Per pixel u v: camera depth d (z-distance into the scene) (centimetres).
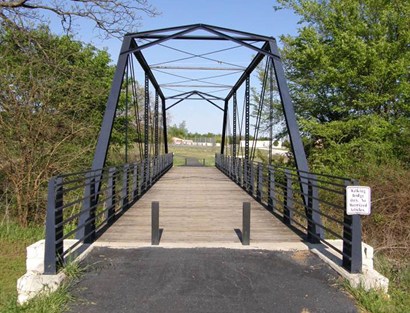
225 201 1273
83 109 1636
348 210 519
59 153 1445
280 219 945
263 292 481
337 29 1830
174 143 9325
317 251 637
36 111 1398
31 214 1354
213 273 544
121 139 2281
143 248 665
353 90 1823
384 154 1587
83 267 559
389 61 1744
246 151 1958
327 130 1762
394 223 1164
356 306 448
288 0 2069
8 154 1291
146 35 1267
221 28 1262
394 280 691
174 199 1320
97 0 1255
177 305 443
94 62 2058
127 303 448
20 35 1309
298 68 2020
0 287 686
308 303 453
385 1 1772
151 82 2222
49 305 436
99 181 779
